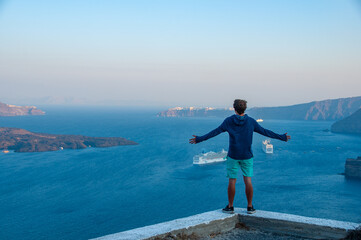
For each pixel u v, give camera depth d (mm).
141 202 87250
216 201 85812
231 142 4898
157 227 4172
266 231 4598
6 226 69688
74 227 68125
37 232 65500
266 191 93438
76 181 117125
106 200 90312
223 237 4379
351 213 71812
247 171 4852
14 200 92250
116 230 65375
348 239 3992
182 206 82125
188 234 4207
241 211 4961
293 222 4391
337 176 117250
